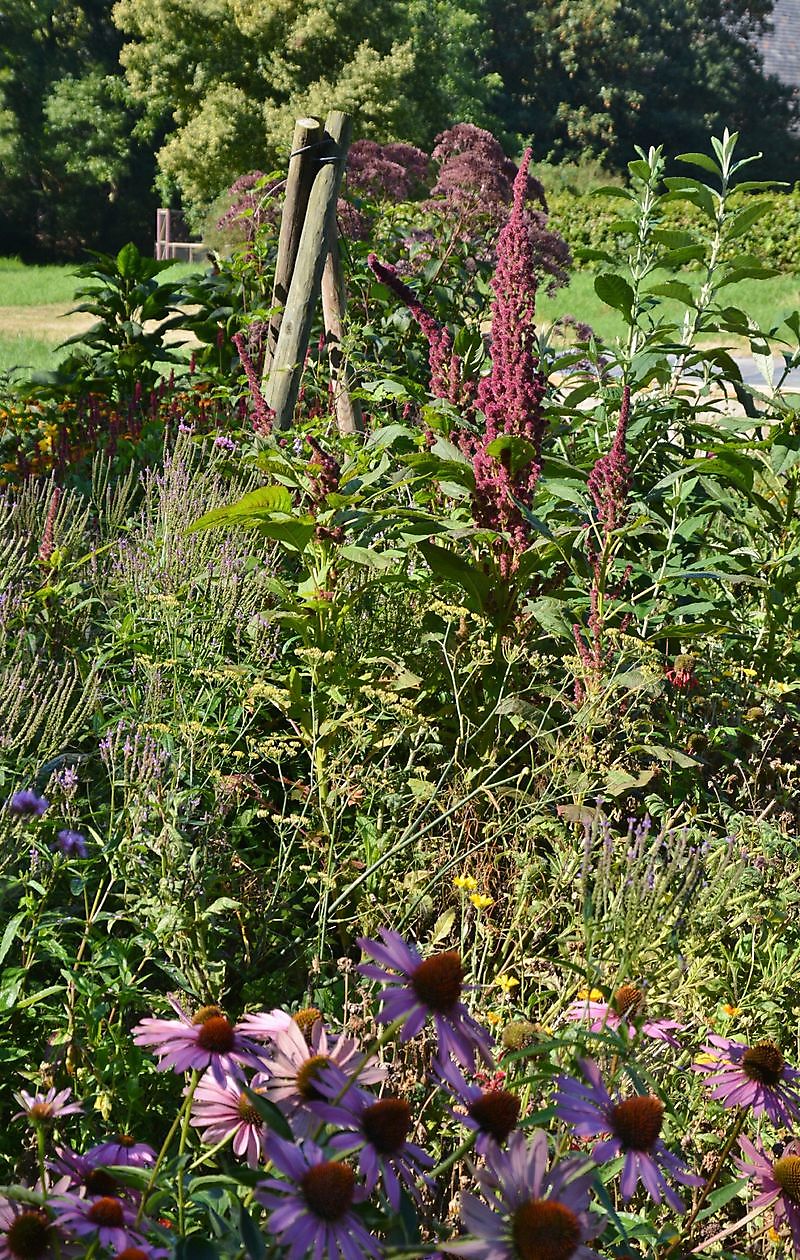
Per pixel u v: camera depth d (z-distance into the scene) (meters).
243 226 8.06
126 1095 2.39
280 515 3.88
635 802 3.85
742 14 59.28
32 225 50.12
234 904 2.76
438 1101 2.34
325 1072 1.55
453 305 7.67
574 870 2.99
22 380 7.80
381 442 4.44
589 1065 1.74
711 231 25.08
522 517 4.04
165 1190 1.66
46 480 6.09
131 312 7.95
